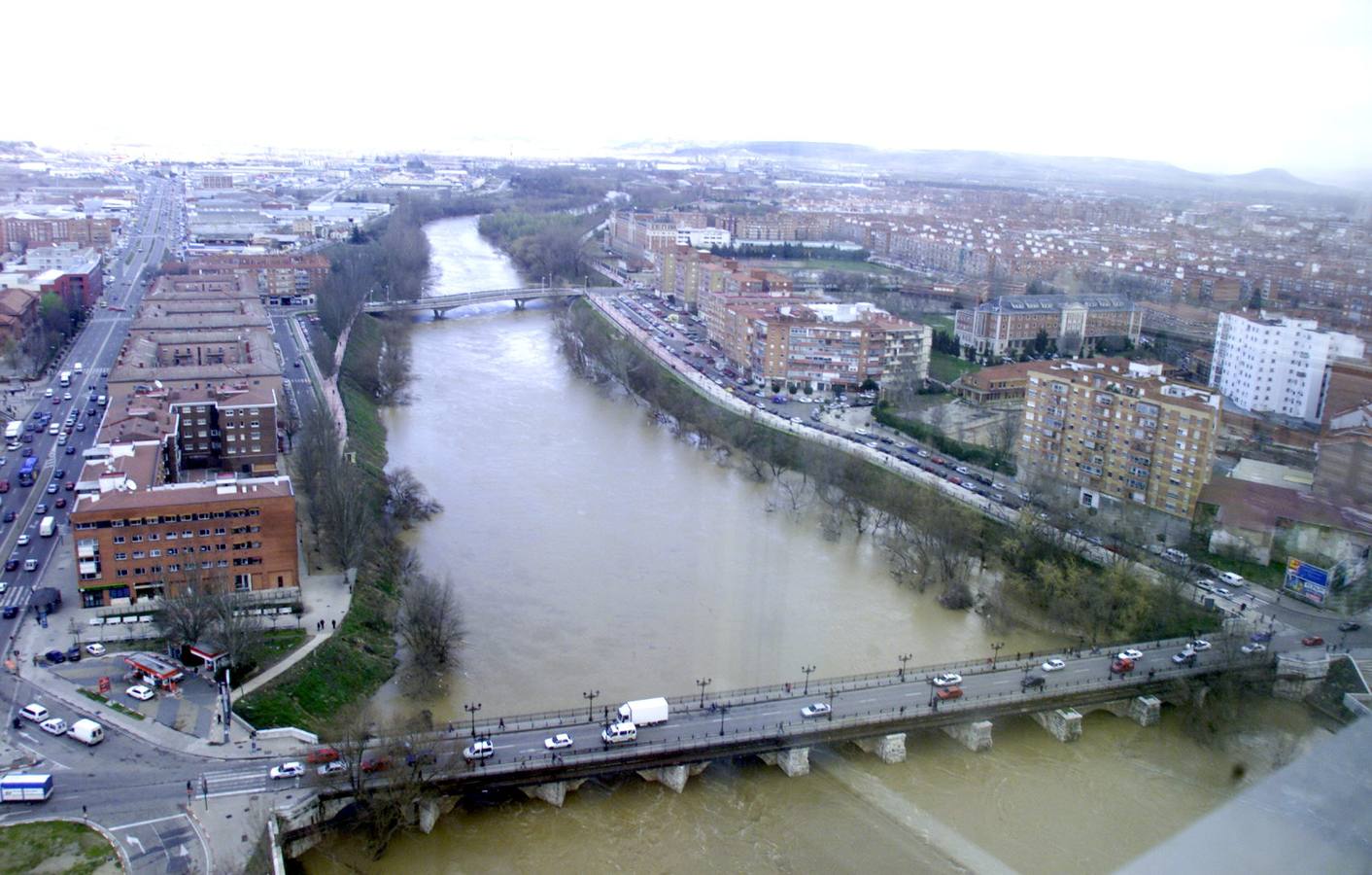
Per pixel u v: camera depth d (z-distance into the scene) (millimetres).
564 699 179375
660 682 184500
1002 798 161125
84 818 139875
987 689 180125
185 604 182500
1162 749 173125
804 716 170250
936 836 152000
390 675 191125
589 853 148625
